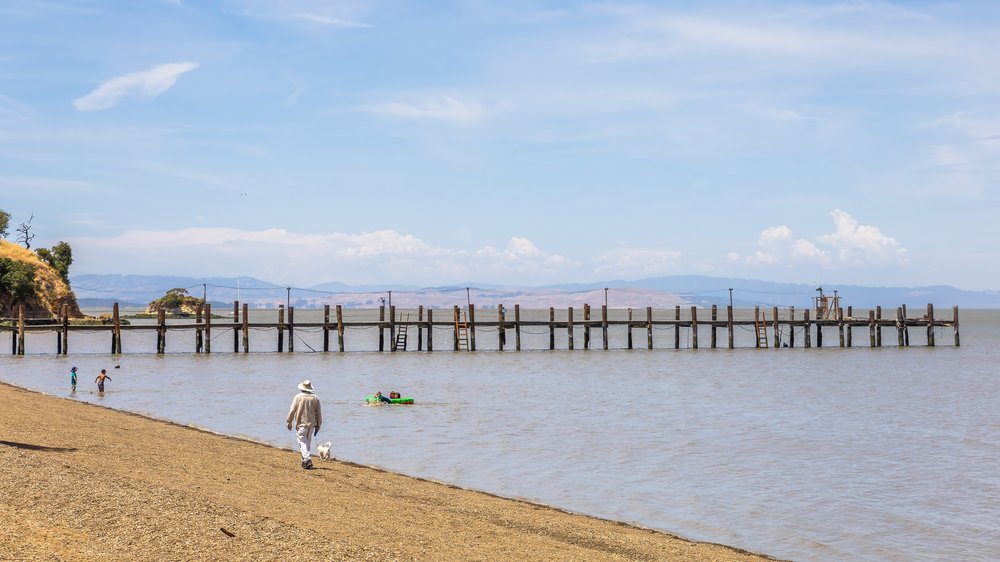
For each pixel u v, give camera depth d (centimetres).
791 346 10569
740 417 4550
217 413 4269
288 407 4541
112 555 1318
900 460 3312
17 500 1580
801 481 2884
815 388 6234
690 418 4475
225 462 2517
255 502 1886
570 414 4531
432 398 5222
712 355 9550
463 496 2373
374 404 4762
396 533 1755
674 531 2225
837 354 9881
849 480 2916
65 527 1444
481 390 5766
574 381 6550
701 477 2917
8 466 1872
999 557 2069
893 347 11169
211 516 1622
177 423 3784
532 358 8888
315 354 9100
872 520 2389
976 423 4425
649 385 6322
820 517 2411
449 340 13875
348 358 8575
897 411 4925
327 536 1605
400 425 3978
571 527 2062
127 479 1895
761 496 2647
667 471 3005
